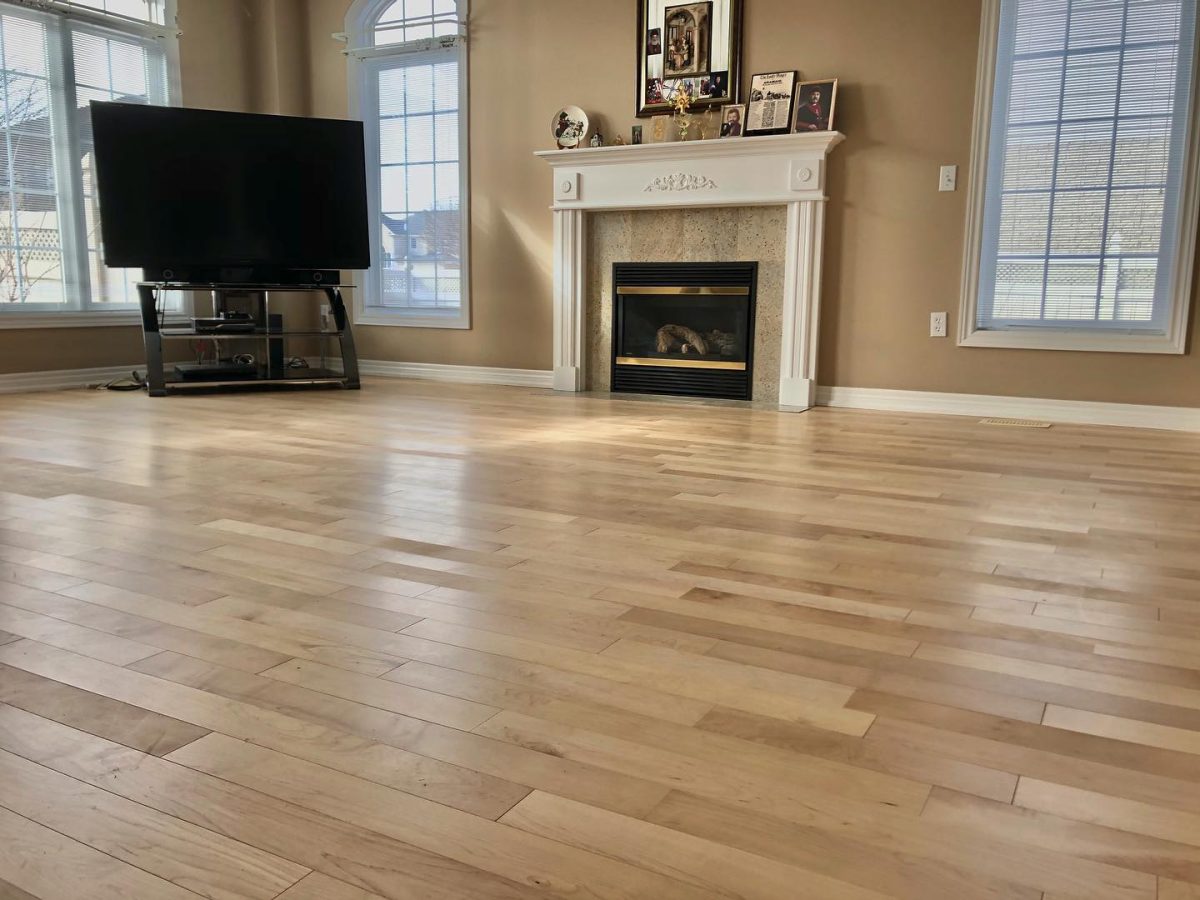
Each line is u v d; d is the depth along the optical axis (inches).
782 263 202.1
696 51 204.1
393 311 254.5
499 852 40.8
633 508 105.3
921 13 184.9
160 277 214.5
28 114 208.2
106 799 44.6
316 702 55.4
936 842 42.0
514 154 230.7
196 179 213.0
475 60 232.2
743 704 55.9
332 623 68.4
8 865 39.4
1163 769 48.8
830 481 121.5
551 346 233.0
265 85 252.1
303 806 44.2
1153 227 173.9
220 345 249.0
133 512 100.7
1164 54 169.0
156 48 232.2
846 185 194.9
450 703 55.5
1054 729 53.2
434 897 37.7
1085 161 177.5
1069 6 175.2
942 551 89.6
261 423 165.9
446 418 174.9
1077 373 181.2
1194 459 140.9
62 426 159.9
